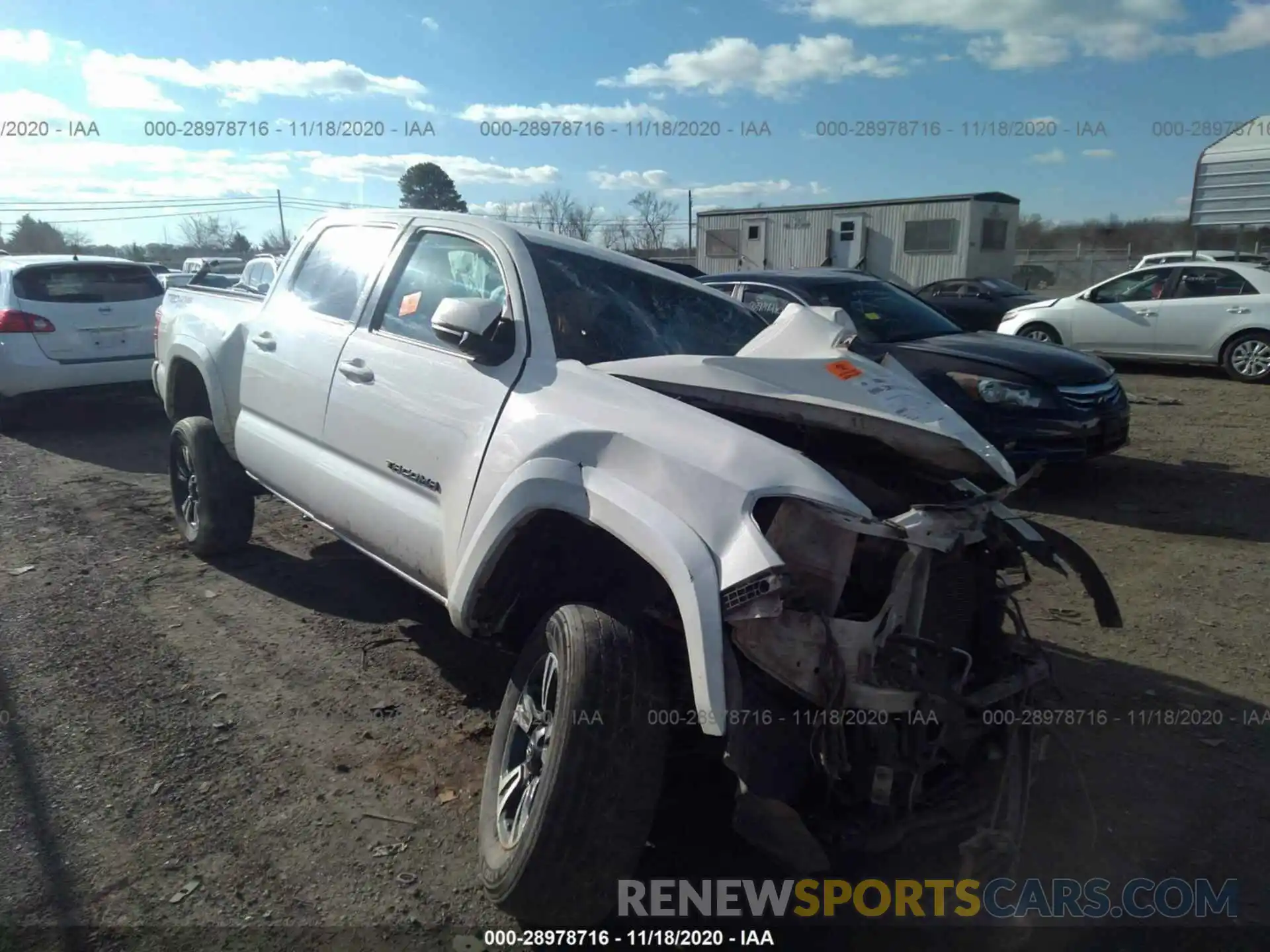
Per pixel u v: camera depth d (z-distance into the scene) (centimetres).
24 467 806
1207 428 977
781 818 230
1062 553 302
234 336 488
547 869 242
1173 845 310
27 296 914
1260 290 1272
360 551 399
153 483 751
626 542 256
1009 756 267
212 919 266
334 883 282
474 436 323
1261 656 444
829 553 247
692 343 379
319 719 374
